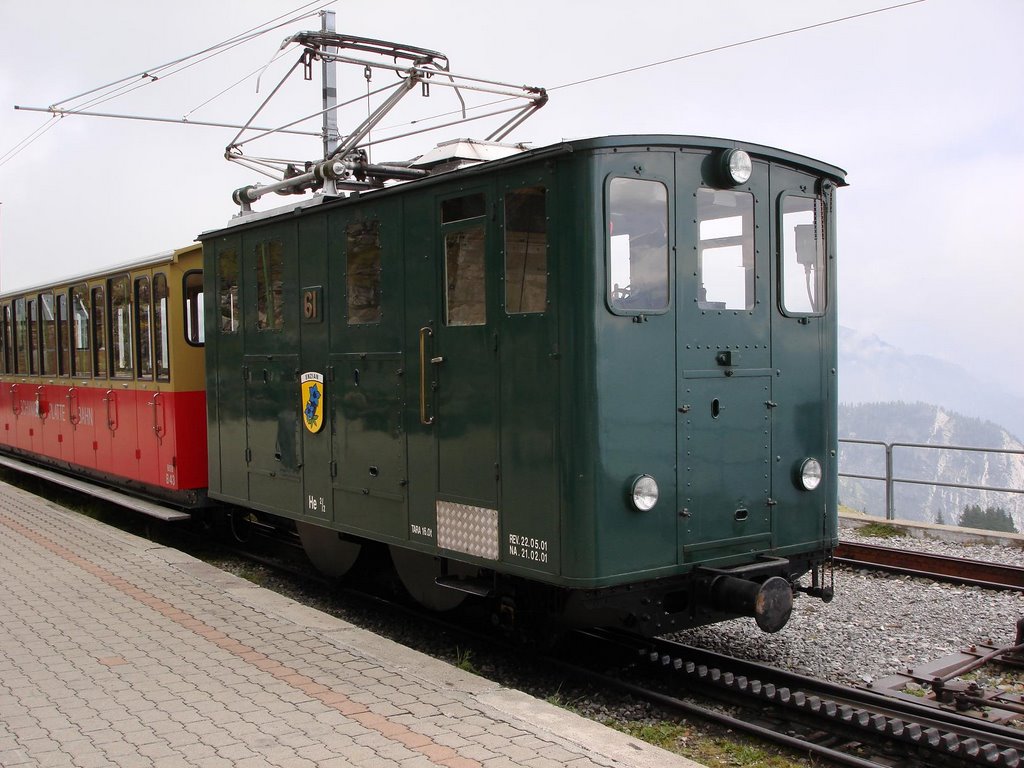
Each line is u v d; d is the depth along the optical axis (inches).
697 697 217.2
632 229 209.8
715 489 224.1
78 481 503.8
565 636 262.4
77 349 495.2
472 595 253.0
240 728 169.2
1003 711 199.6
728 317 227.3
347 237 275.0
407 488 254.1
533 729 168.7
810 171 247.0
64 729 169.2
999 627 270.7
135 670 203.9
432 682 195.9
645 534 210.5
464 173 228.7
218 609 257.4
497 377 222.1
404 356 253.1
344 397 278.8
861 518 440.8
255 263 325.4
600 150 203.3
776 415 238.1
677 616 224.1
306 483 300.4
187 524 460.4
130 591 278.2
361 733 166.6
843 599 306.0
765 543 235.5
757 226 234.7
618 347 205.6
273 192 337.1
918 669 229.6
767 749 185.9
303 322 297.7
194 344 389.1
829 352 252.8
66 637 229.9
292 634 232.5
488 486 225.9
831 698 209.6
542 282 209.8
